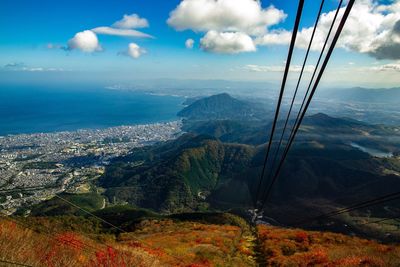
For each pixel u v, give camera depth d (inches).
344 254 821.9
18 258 257.1
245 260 945.5
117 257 381.4
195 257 867.4
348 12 114.5
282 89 186.7
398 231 3213.6
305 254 904.9
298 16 125.6
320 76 157.6
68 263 301.0
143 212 4089.6
